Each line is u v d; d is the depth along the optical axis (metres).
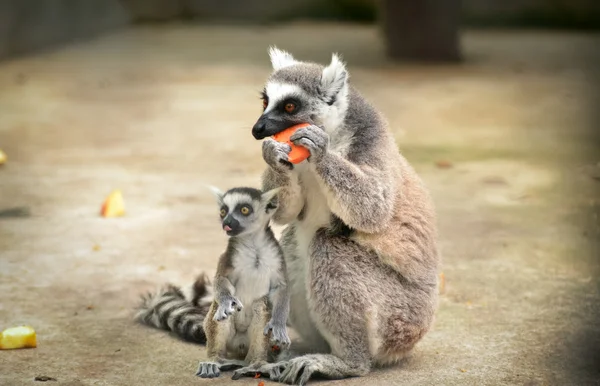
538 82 29.41
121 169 17.44
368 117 8.95
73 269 11.55
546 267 11.92
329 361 8.23
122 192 15.64
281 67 9.73
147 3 45.69
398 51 33.56
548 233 13.55
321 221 8.82
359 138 8.78
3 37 32.12
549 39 41.38
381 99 25.80
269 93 9.12
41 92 26.42
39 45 34.97
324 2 47.97
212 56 34.50
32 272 11.39
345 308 8.37
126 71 30.78
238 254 8.16
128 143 19.94
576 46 38.72
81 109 24.03
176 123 22.33
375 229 8.42
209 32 42.78
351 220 8.31
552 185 16.67
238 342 8.59
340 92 8.92
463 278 11.44
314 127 8.23
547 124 22.67
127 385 8.04
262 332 8.30
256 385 8.04
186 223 13.75
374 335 8.42
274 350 8.78
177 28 44.28
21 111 23.50
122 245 12.60
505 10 45.66
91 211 14.41
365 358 8.40
